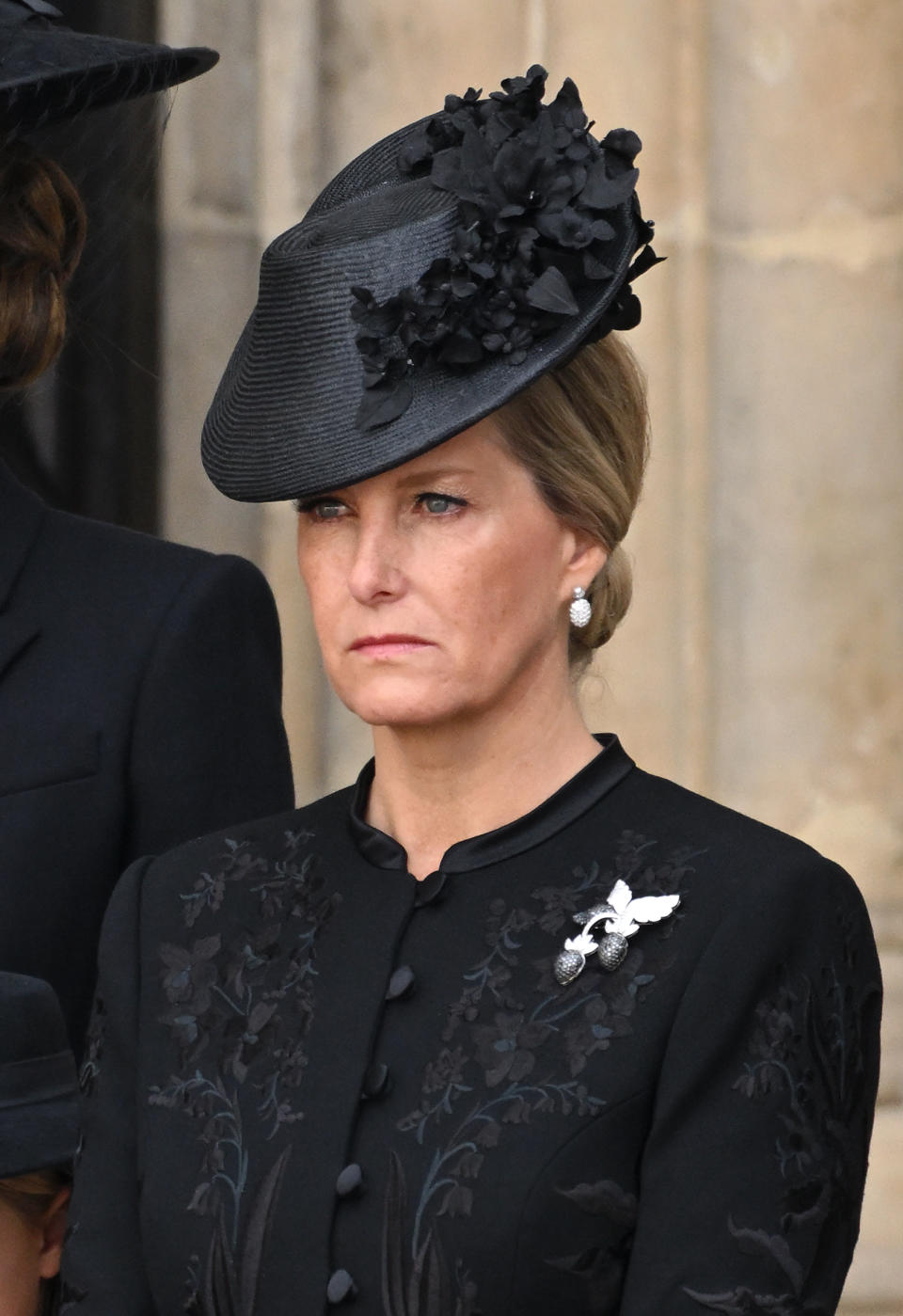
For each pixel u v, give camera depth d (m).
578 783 6.49
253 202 14.80
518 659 6.29
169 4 14.49
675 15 15.27
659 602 15.41
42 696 8.94
